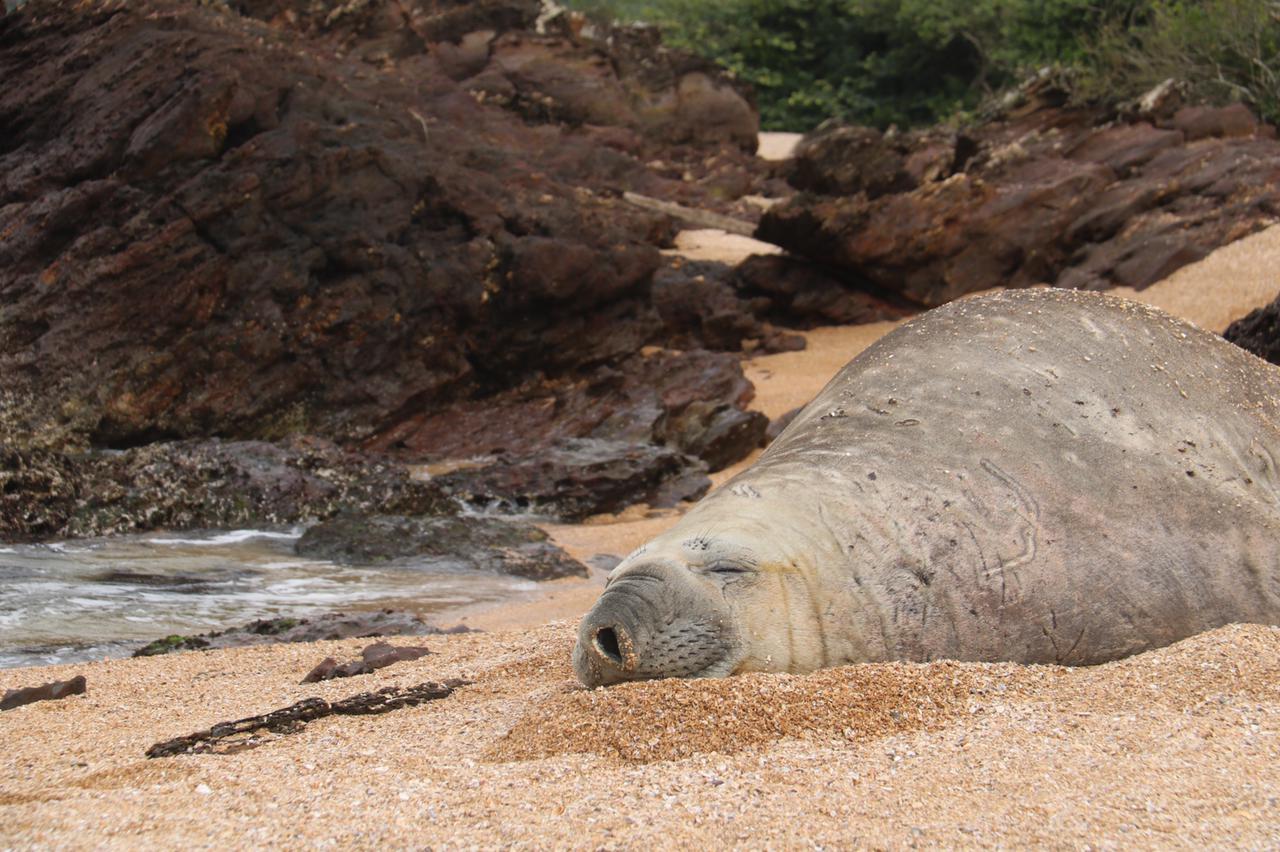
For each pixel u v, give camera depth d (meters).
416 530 14.43
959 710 5.68
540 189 25.20
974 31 52.44
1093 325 8.07
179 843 4.25
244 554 14.05
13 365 18.33
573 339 22.00
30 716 6.93
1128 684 5.95
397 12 35.75
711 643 6.14
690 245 31.38
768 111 55.44
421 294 20.89
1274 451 7.88
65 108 20.66
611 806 4.52
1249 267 22.86
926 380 7.68
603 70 39.16
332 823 4.43
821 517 6.70
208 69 20.44
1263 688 5.86
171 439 19.03
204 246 19.42
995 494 7.01
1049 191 25.44
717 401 20.47
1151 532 7.12
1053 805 4.39
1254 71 31.97
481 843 4.19
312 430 19.89
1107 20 47.25
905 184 27.64
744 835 4.22
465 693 6.87
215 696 7.37
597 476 16.98
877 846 4.09
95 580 12.49
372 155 21.11
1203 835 4.12
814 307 25.97
